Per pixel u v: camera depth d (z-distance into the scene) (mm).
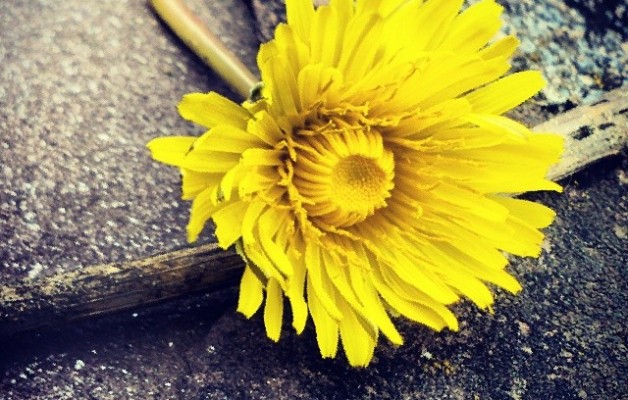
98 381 127
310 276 114
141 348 130
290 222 115
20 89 141
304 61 111
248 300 113
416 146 116
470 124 119
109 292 125
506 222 119
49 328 127
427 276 118
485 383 129
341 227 118
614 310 135
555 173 140
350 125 116
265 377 127
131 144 141
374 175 116
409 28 114
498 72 114
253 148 111
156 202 137
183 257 126
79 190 136
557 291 135
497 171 117
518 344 131
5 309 123
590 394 129
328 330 115
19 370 126
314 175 115
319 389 126
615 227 141
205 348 129
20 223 133
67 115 141
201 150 110
